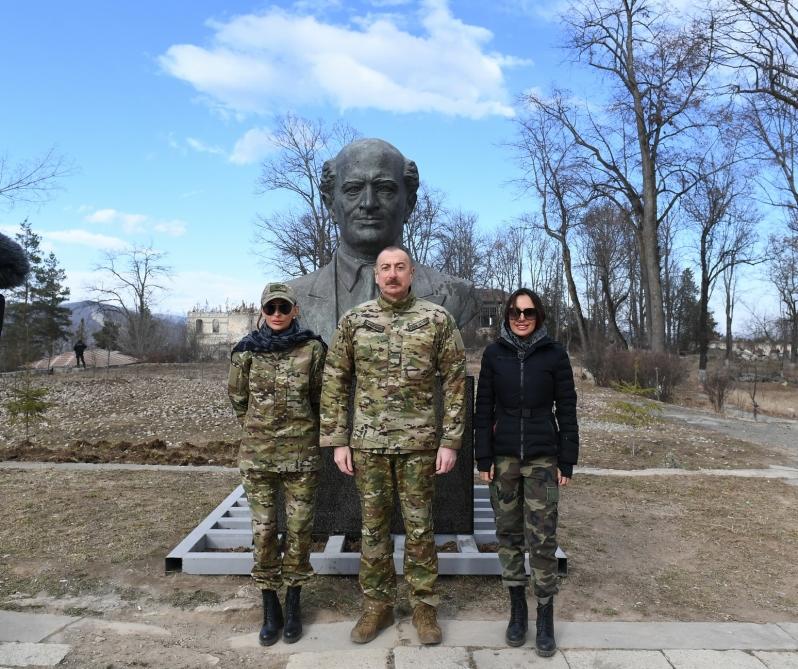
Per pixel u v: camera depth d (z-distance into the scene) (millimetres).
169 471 7082
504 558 3023
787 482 7191
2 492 5914
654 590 3791
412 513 2961
